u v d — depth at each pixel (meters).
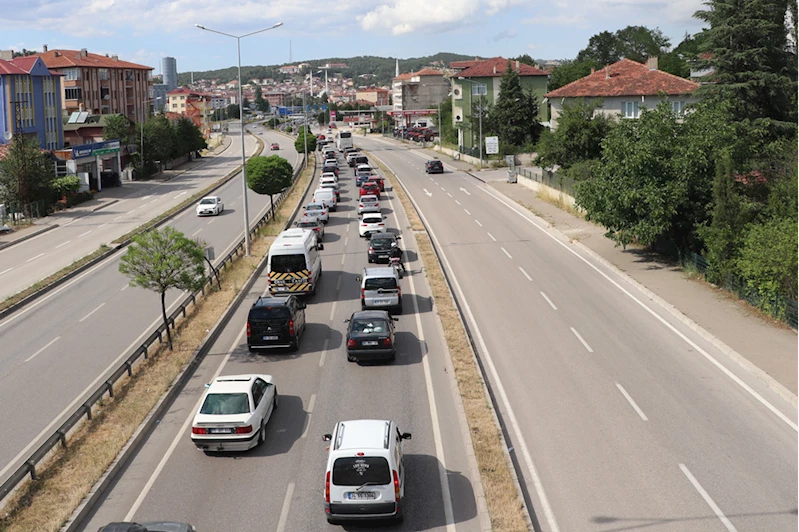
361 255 42.31
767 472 15.80
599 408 19.58
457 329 26.72
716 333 25.00
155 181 88.56
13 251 47.00
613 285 32.75
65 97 116.00
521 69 102.81
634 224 34.78
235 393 17.92
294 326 25.19
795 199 29.80
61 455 17.58
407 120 184.75
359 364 23.86
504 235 45.91
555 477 15.99
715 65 46.97
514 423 18.84
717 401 19.80
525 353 24.20
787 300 25.61
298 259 31.77
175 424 19.62
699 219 34.12
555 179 58.50
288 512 14.83
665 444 17.33
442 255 40.72
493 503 14.59
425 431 18.45
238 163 112.94
